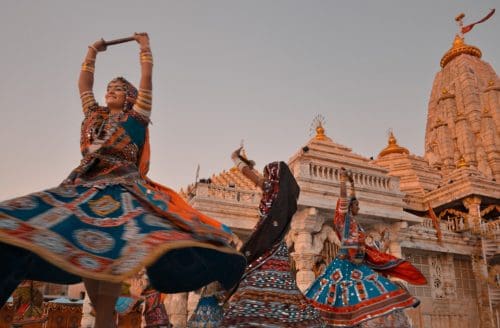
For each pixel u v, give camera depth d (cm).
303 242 1578
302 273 1538
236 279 302
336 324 501
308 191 1644
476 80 5138
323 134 2030
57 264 201
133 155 338
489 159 4506
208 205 1598
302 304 399
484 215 2847
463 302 2244
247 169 470
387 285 512
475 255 2306
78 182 300
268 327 367
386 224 1761
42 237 213
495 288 2236
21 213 227
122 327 1644
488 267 2300
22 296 879
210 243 254
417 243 2189
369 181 1838
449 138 4731
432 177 3338
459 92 5144
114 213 263
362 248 550
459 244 2317
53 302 1738
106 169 317
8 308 1418
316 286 548
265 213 429
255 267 405
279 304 386
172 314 1409
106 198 280
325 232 1647
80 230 233
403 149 3553
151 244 231
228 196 1670
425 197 2909
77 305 1788
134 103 370
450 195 2702
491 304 2200
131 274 209
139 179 323
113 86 369
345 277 535
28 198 246
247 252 411
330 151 1847
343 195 598
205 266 304
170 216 273
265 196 442
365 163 1858
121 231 243
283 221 430
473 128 4769
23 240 205
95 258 215
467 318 2216
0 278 255
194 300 1441
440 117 5056
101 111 361
